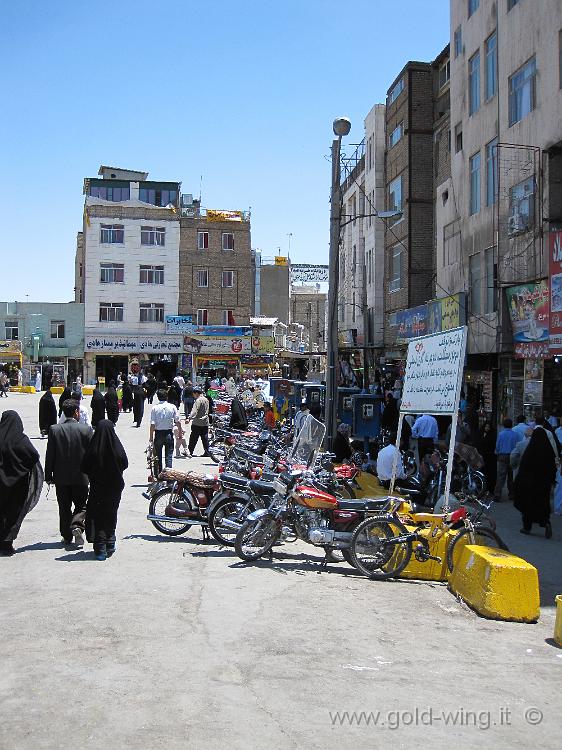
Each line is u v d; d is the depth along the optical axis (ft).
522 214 69.05
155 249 193.06
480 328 79.82
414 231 116.57
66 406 33.22
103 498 30.91
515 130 71.31
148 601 25.45
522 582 25.39
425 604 26.91
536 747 15.66
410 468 52.47
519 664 20.90
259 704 17.21
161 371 194.59
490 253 78.43
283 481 31.89
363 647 21.70
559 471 46.78
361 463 52.80
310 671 19.49
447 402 31.94
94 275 191.11
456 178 88.12
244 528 31.32
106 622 23.13
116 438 31.22
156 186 196.95
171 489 35.88
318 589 27.99
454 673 19.90
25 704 16.97
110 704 17.02
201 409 64.90
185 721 16.19
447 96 112.16
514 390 73.82
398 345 115.14
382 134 133.39
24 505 31.78
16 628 22.43
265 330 196.44
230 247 196.24
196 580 28.37
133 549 33.22
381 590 28.50
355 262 153.38
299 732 15.84
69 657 20.04
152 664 19.62
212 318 195.62
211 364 194.08
